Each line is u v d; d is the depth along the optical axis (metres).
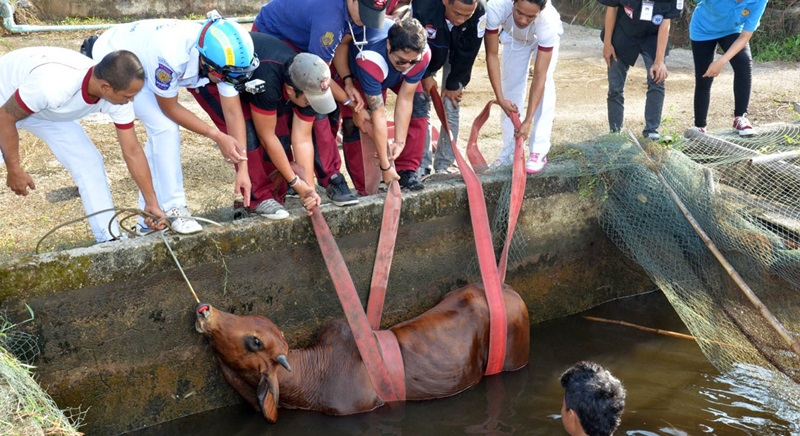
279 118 4.88
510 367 5.41
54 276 4.16
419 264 5.53
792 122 7.64
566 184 6.02
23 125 4.55
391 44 4.67
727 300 5.75
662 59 6.66
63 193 5.98
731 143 6.66
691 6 11.70
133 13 12.09
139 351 4.55
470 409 4.95
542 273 6.15
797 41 10.71
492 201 5.74
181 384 4.77
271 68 4.49
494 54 5.73
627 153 6.03
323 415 4.88
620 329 6.08
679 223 5.94
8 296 4.07
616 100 6.98
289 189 5.60
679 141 6.78
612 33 6.81
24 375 3.73
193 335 4.71
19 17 11.07
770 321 5.18
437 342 5.10
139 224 5.00
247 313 4.89
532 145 5.92
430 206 5.41
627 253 6.18
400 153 5.27
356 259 5.23
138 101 4.60
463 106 8.47
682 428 4.70
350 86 5.10
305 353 4.97
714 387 5.18
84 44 4.81
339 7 4.64
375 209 5.18
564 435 4.68
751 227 5.73
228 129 4.57
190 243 4.53
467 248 5.73
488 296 5.30
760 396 5.07
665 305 6.51
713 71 6.95
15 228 5.36
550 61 5.69
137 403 4.63
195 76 4.49
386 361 4.91
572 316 6.33
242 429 4.75
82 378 4.41
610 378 3.85
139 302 4.46
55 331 4.25
